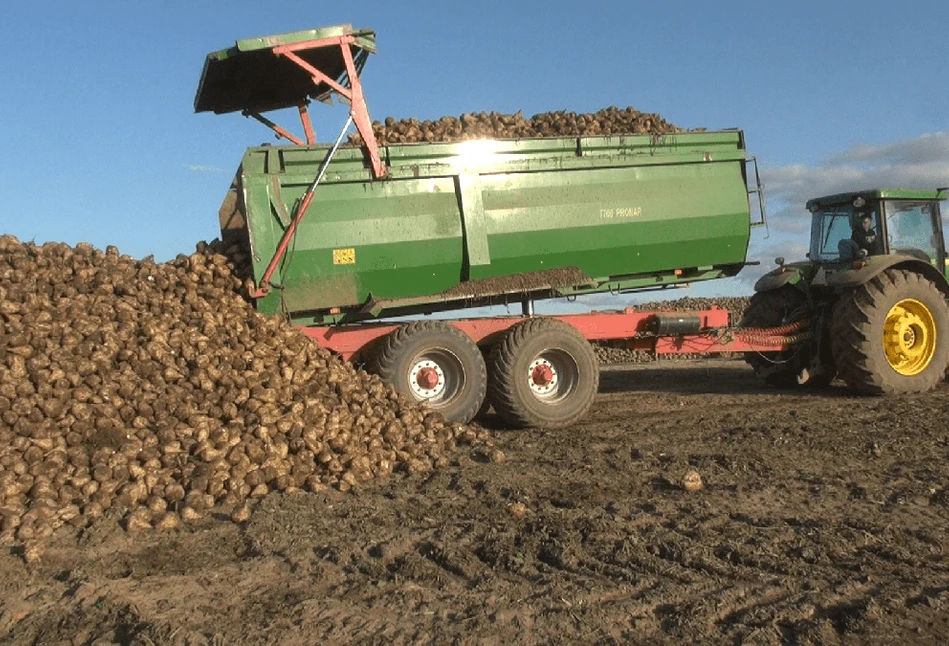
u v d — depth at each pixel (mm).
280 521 5078
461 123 8883
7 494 5078
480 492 5746
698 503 5285
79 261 7332
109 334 6453
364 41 8172
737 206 9648
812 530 4676
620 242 9164
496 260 8680
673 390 11328
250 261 7953
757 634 3400
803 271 10688
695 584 3955
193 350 6672
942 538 4555
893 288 9805
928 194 10555
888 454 6531
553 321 8703
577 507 5316
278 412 6324
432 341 8156
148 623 3623
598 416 9227
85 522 5004
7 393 5730
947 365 10219
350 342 8266
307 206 7973
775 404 9555
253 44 7801
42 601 3959
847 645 3332
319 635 3500
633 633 3477
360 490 5824
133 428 5875
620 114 9570
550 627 3525
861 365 9828
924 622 3521
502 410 8523
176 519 5055
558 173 8891
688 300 17141
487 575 4152
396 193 8328
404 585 4027
